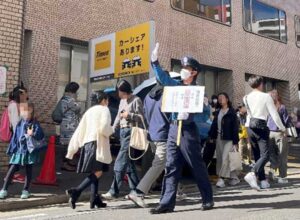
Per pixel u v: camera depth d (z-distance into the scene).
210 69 17.50
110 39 10.80
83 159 5.96
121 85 6.70
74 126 8.76
